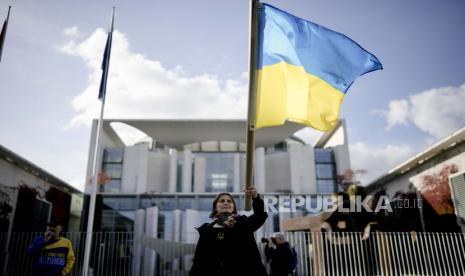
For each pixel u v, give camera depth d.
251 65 4.12
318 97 4.51
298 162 39.84
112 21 13.88
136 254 18.27
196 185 39.53
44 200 21.89
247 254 2.54
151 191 36.53
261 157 40.38
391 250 13.03
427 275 12.78
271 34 4.65
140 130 41.41
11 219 17.89
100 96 13.22
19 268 14.52
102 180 37.47
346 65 4.58
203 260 2.53
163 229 30.38
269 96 4.48
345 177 37.25
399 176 20.84
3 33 10.67
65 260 5.87
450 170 16.42
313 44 4.63
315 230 14.57
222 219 2.67
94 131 38.47
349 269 11.38
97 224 30.38
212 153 41.59
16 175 18.55
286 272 8.04
